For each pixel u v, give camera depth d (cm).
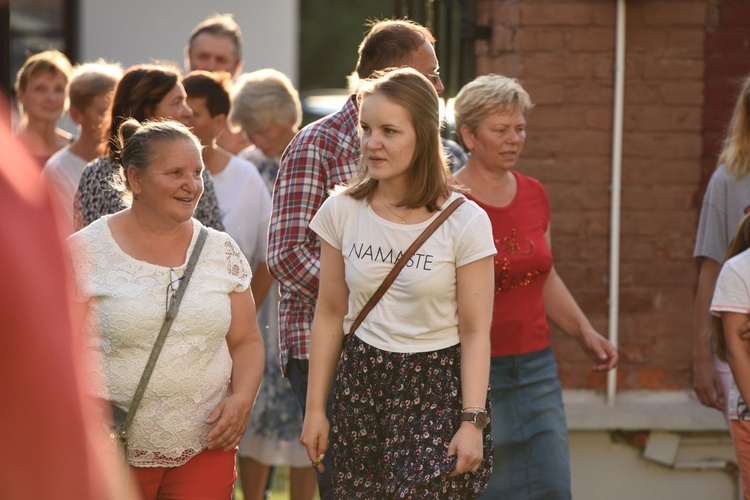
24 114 1416
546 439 948
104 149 935
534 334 954
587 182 1243
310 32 6456
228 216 1111
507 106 933
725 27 1238
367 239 715
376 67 847
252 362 800
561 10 1230
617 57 1232
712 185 1070
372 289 712
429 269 700
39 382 207
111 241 755
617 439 1252
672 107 1244
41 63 1375
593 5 1230
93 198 904
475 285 706
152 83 937
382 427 720
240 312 797
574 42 1233
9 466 206
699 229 1081
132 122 840
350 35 6475
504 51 1243
